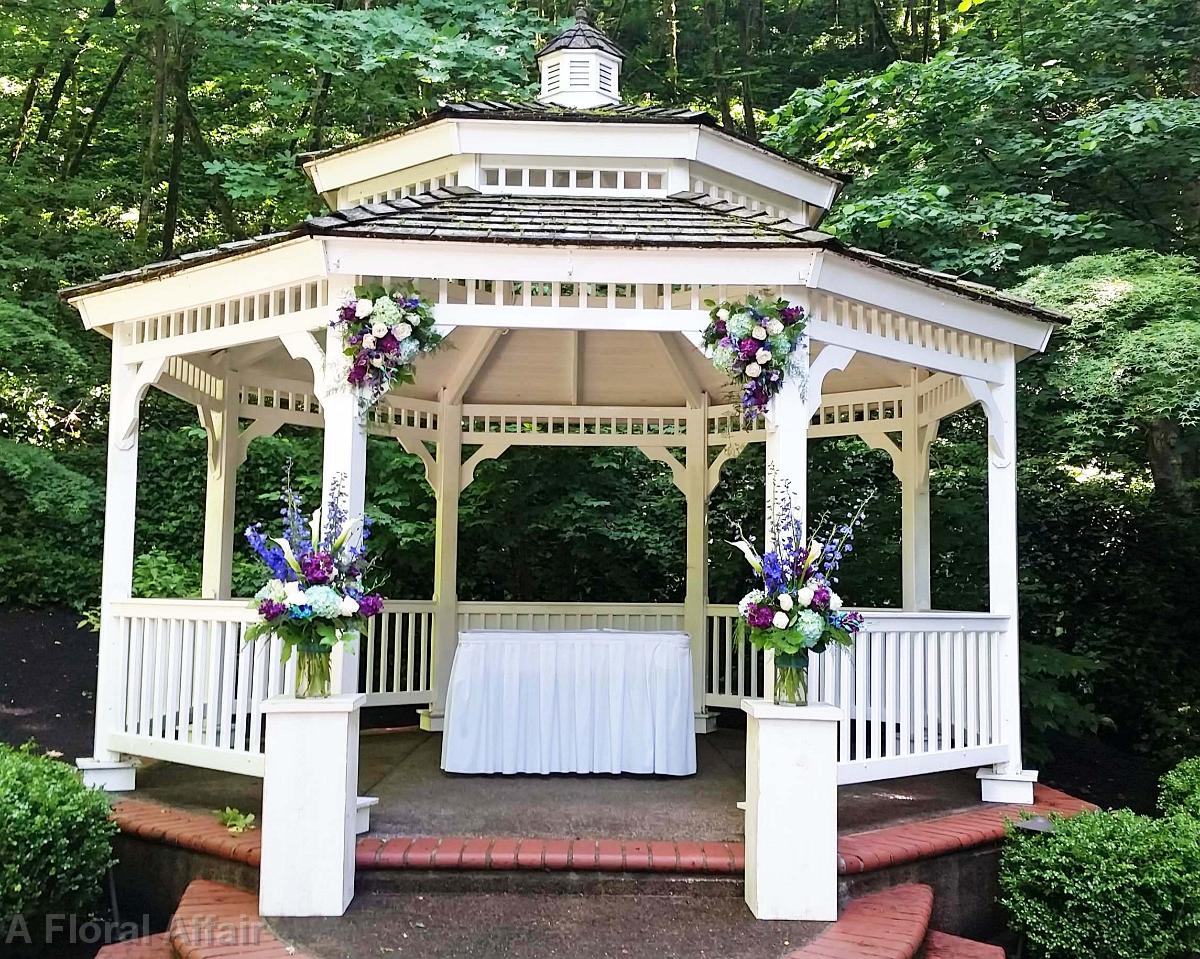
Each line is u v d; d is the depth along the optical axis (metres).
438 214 4.24
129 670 4.66
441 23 9.15
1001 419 5.00
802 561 3.69
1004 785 4.74
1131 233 7.41
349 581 3.66
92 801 3.69
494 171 5.11
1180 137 7.08
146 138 10.61
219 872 3.78
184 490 9.51
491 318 3.99
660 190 5.04
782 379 3.94
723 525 9.23
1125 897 3.59
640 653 5.18
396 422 6.63
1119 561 8.57
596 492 9.60
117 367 4.85
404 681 8.78
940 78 7.74
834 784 3.47
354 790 3.57
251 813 4.24
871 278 4.24
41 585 8.86
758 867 3.42
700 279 3.96
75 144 10.52
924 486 6.21
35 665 7.88
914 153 8.17
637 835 3.93
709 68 11.64
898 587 8.55
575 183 5.09
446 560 6.74
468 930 3.25
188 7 8.42
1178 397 5.82
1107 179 7.72
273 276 4.17
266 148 10.77
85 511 8.19
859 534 8.63
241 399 6.04
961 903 4.01
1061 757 7.94
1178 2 7.66
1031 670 6.92
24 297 8.65
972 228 7.44
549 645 5.19
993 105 7.77
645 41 12.04
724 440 6.91
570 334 6.32
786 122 9.20
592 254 3.94
